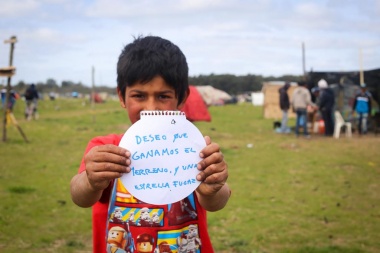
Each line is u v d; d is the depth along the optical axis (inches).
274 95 1016.9
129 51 65.2
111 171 54.9
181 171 58.3
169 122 58.7
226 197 66.6
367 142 557.0
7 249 187.3
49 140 555.2
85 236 207.9
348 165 391.5
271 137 609.9
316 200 273.3
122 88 66.2
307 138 601.3
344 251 188.5
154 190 57.6
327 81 746.2
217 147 58.5
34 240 199.3
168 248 63.1
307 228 220.5
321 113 656.4
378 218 238.1
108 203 66.0
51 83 3132.4
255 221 230.7
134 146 57.6
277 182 323.3
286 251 188.2
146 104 63.3
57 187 301.4
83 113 1171.9
